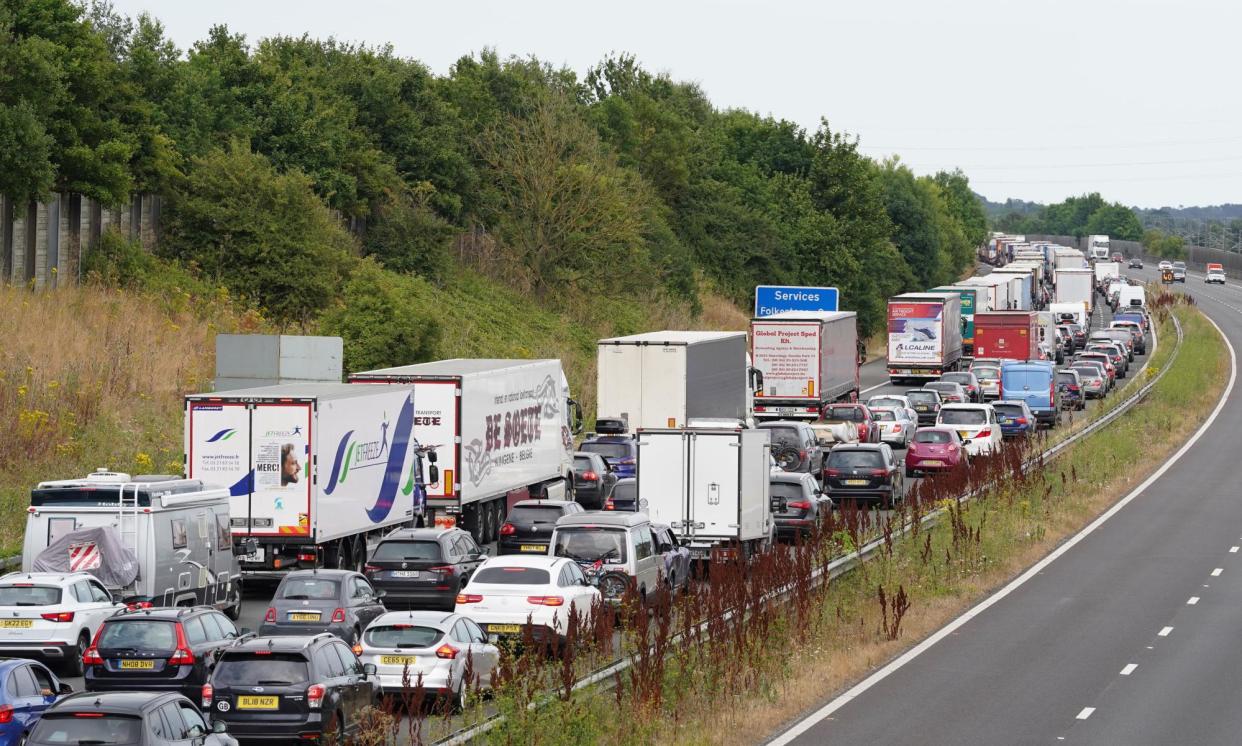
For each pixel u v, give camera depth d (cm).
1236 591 7781
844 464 10719
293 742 4353
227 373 10269
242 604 7512
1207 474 12888
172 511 6525
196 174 13712
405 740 4588
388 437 8094
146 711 3706
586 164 19638
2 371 9469
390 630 5062
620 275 19700
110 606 5872
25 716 4175
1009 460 10825
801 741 4641
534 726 4138
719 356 11938
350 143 17225
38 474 8756
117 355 10612
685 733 4531
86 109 12206
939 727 4850
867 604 6925
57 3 12319
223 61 16200
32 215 11662
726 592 5847
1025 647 6309
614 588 6594
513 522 8000
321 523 7331
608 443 11212
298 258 13625
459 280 17425
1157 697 5344
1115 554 9031
